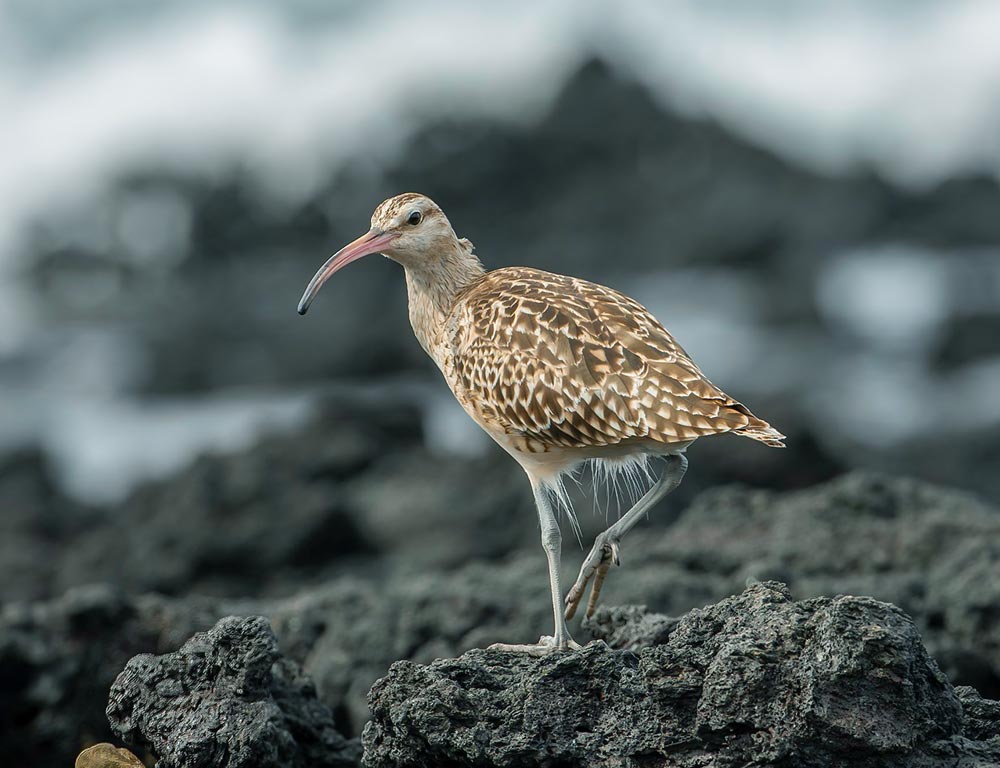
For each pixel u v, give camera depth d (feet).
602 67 119.44
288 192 119.75
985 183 118.42
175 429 84.94
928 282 107.04
